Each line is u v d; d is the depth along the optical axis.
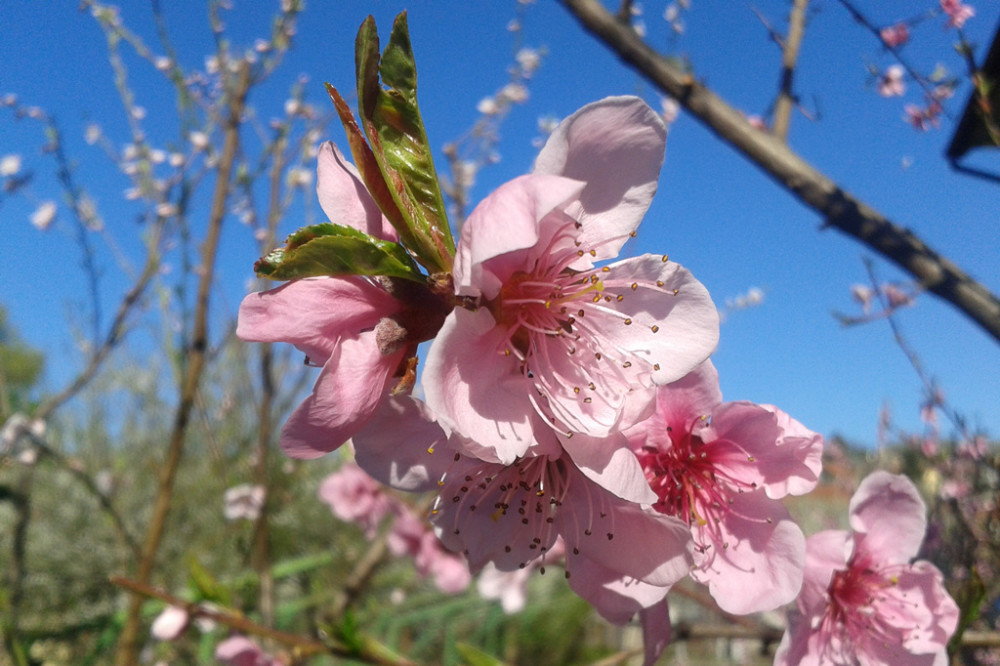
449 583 0.31
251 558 0.34
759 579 0.09
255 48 0.31
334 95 0.08
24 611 0.40
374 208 0.09
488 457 0.08
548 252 0.09
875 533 0.12
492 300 0.08
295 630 0.40
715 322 0.08
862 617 0.12
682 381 0.10
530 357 0.08
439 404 0.07
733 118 0.15
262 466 0.29
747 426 0.10
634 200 0.08
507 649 0.44
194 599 0.22
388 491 0.31
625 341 0.08
